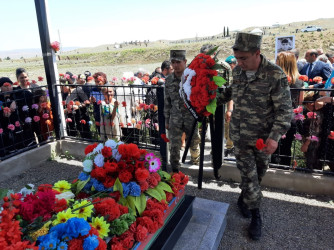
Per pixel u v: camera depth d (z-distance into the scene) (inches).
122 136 203.9
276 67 99.2
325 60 260.5
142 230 74.9
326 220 125.0
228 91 116.8
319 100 140.5
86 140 220.1
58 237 60.9
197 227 110.1
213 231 107.3
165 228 91.8
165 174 104.3
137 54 2605.8
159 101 165.8
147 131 211.9
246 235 116.6
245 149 109.4
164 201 90.3
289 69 148.0
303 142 156.9
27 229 62.7
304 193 148.5
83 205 71.6
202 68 94.7
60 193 83.4
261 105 102.7
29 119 199.0
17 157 193.5
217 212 121.1
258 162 114.4
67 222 61.4
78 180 92.4
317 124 147.4
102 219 70.0
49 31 208.8
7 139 197.6
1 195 66.8
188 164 180.9
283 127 96.8
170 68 208.4
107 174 86.4
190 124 146.2
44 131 222.8
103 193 84.5
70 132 240.8
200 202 129.6
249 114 105.3
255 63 99.7
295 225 122.6
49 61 211.6
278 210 134.2
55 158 219.8
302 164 165.3
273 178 153.6
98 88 207.9
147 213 83.3
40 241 60.3
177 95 144.5
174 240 92.8
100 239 63.1
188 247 98.0
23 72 205.2
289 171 151.9
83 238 61.7
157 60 2345.0
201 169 107.6
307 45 1775.3
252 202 109.7
